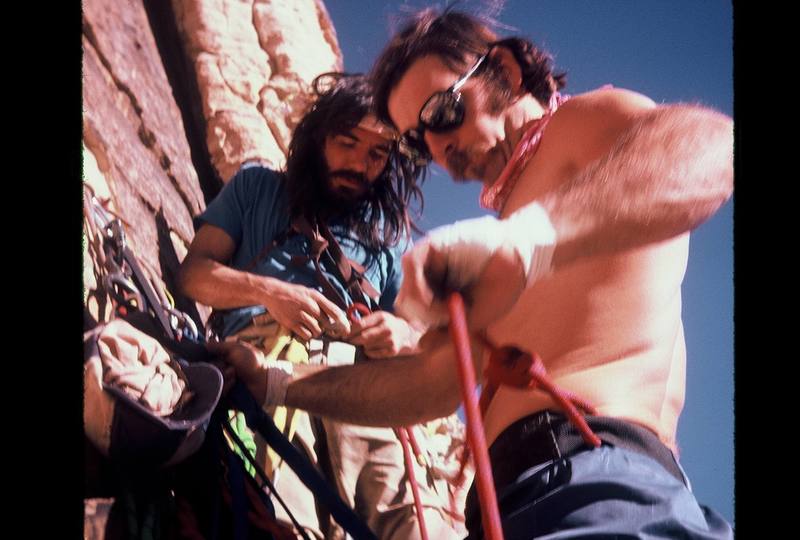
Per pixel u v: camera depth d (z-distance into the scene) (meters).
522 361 1.56
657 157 1.39
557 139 1.76
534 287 1.70
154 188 3.44
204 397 1.75
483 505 1.32
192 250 3.18
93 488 1.69
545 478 1.54
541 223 1.30
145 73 3.90
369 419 1.98
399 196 3.29
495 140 2.02
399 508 2.84
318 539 2.64
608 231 1.33
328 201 3.20
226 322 3.09
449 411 1.94
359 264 3.19
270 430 1.92
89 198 2.24
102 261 2.21
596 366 1.63
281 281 3.02
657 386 1.64
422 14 2.13
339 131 3.15
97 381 1.62
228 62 4.40
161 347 1.76
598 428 1.56
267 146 4.28
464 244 1.26
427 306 1.28
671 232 1.37
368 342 2.92
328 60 4.82
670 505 1.47
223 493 1.86
